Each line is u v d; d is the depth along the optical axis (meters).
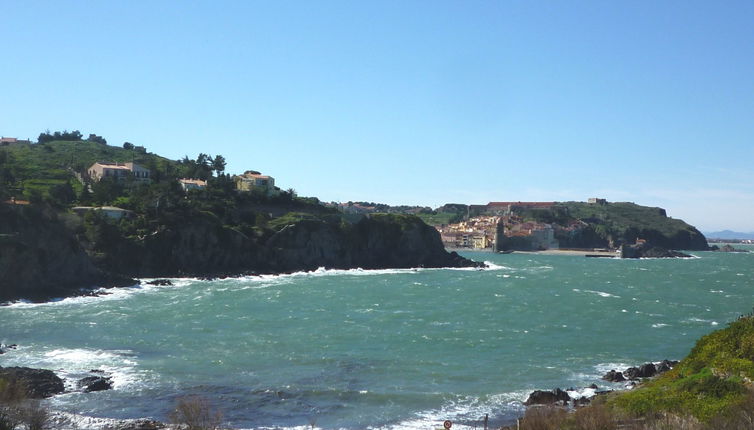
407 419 46.88
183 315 92.00
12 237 109.94
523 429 39.53
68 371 57.97
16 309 96.44
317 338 75.50
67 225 132.00
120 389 52.78
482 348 71.31
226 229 171.25
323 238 196.75
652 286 150.38
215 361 63.00
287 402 50.41
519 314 97.19
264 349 68.88
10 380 45.50
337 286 140.50
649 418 36.41
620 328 85.56
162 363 61.78
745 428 31.75
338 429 44.53
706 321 92.44
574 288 141.62
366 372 59.94
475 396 52.78
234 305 104.25
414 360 65.00
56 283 117.94
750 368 43.62
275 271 176.12
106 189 175.88
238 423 45.34
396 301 112.62
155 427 42.81
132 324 83.38
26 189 168.12
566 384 56.94
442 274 182.38
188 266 160.00
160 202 167.62
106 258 142.25
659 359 67.25
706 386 41.22
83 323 83.56
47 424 42.81
